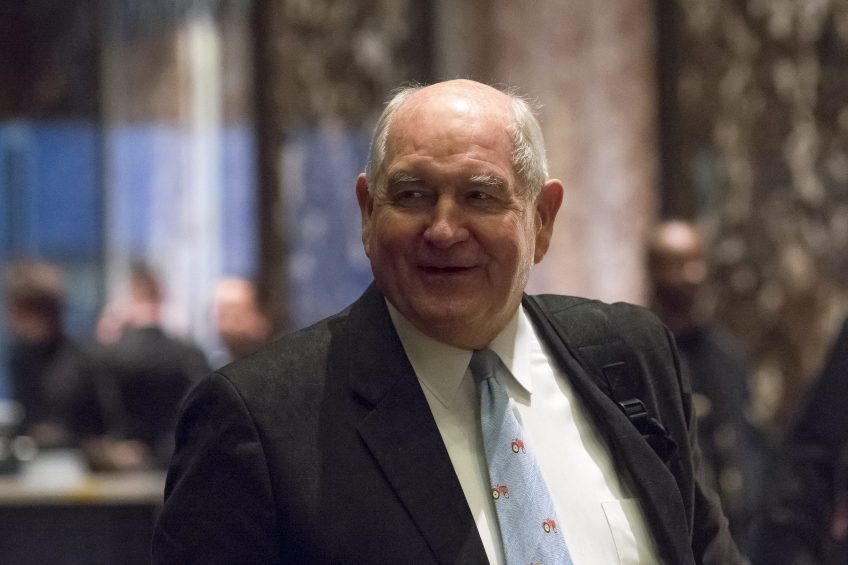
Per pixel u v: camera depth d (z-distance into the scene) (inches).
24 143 664.4
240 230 642.2
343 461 184.1
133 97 656.4
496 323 196.1
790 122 630.5
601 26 638.5
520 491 190.9
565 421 203.6
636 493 201.2
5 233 665.6
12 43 661.9
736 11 633.0
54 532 464.1
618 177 636.7
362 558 178.7
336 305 633.6
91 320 661.9
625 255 636.7
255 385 186.7
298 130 633.6
